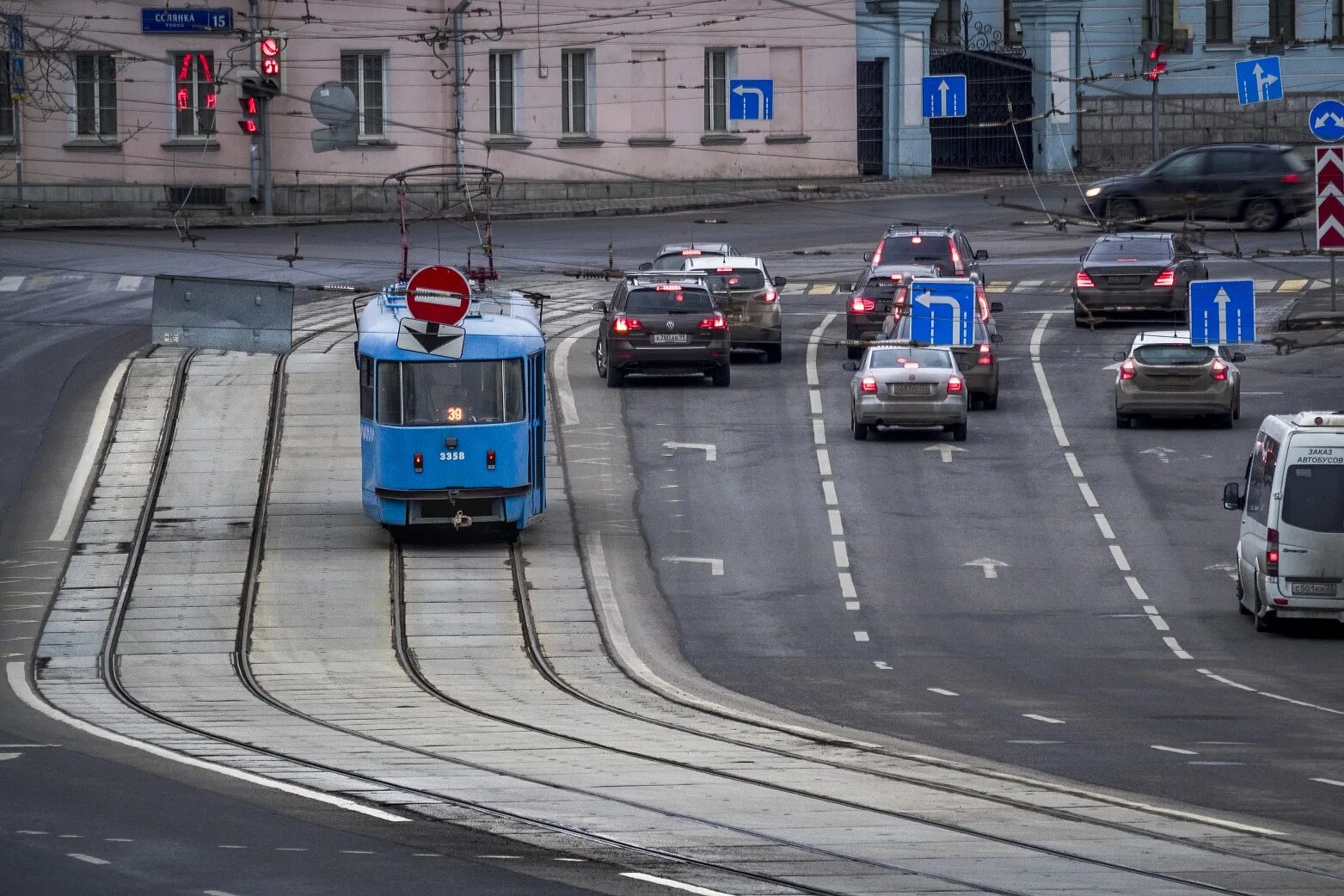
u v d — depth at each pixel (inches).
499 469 4074.8
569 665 3287.4
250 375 5723.4
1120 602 3740.2
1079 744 2573.8
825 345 6343.5
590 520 4372.5
